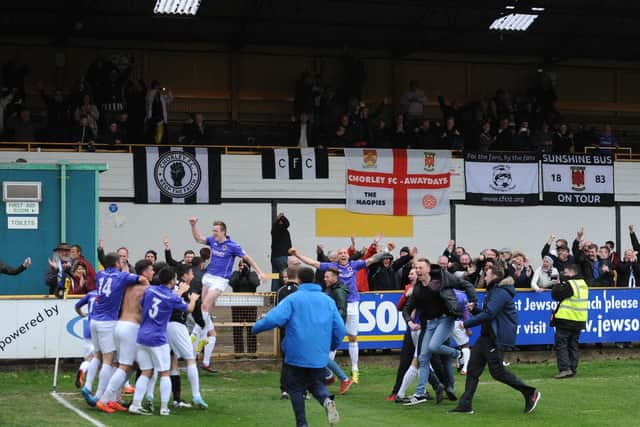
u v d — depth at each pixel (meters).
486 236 39.44
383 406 19.16
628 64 48.66
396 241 38.59
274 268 30.12
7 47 41.00
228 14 40.88
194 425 16.44
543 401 19.77
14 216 24.69
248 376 23.36
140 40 42.62
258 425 16.64
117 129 37.25
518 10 40.75
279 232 30.22
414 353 19.94
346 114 39.88
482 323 18.42
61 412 17.50
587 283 27.66
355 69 42.34
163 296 17.36
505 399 20.06
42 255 24.81
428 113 46.38
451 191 38.94
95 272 24.30
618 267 29.66
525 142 40.81
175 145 38.41
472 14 43.22
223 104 43.91
